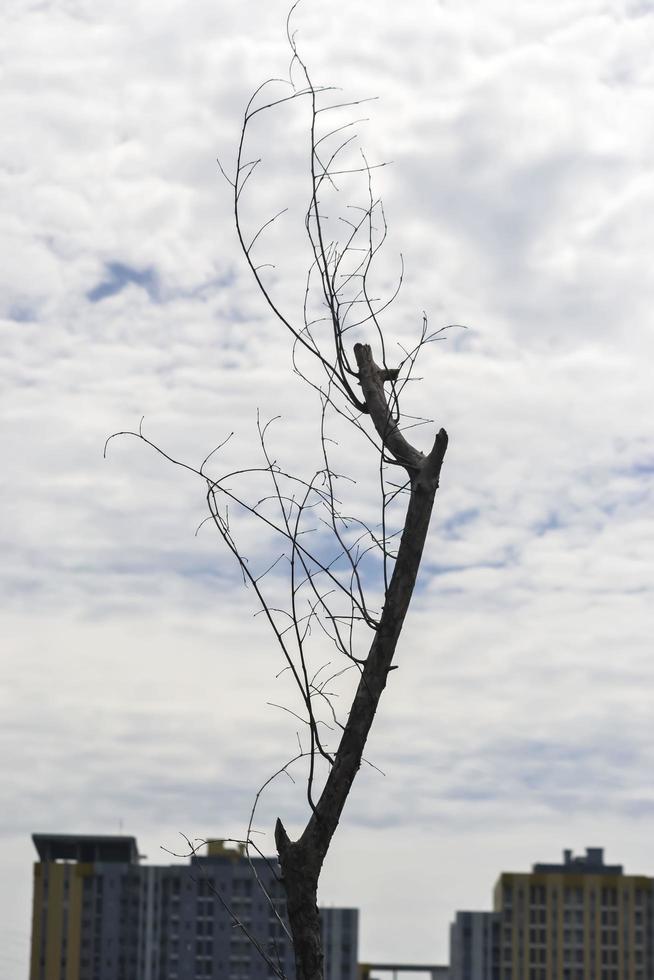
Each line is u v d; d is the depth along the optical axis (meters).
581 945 129.50
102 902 125.38
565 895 130.62
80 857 127.12
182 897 124.44
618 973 128.88
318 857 6.98
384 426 7.45
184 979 120.62
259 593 7.02
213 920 122.81
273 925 121.31
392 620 7.15
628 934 129.75
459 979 128.38
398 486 7.36
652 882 131.12
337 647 7.06
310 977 6.88
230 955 121.50
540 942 129.50
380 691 7.13
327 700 7.00
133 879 125.12
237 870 122.94
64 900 126.19
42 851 127.75
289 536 7.06
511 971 128.50
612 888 130.88
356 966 122.94
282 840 7.05
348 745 7.05
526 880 131.12
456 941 129.75
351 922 123.81
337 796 7.02
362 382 7.55
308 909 6.95
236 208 7.34
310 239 7.34
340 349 7.35
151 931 123.56
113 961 123.44
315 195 7.31
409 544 7.26
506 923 129.88
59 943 125.25
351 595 7.10
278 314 7.36
